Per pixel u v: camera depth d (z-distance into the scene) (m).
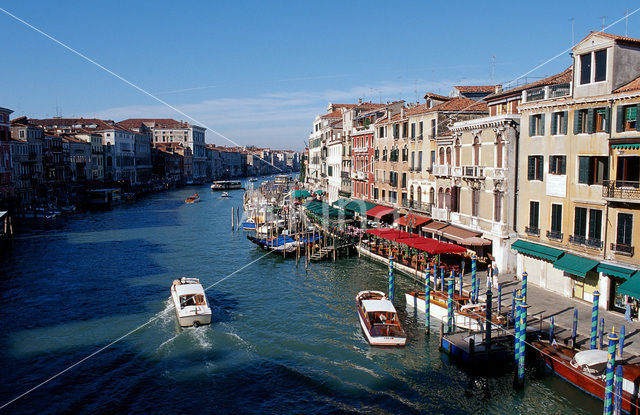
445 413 17.27
